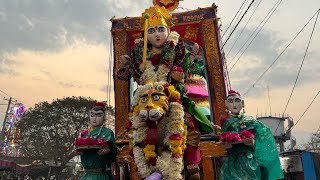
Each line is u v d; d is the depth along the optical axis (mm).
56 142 30469
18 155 38000
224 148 4266
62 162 30844
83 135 4621
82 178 4316
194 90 5559
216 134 4598
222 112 4871
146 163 3562
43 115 30609
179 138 3559
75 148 4258
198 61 5688
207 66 5129
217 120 4859
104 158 4332
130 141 4020
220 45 5352
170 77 4137
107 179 4371
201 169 4426
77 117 30906
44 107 31047
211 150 4336
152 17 4410
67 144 30500
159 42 4312
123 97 5340
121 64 4707
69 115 30703
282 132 22641
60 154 30609
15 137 31766
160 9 4570
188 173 3785
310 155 11422
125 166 4750
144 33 4297
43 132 30750
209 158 4441
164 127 3691
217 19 5352
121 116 5266
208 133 4473
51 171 35125
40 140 30734
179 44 4402
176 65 4277
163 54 4270
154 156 3492
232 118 4387
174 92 3805
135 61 4465
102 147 4160
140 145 3689
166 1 5488
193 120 4203
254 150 4090
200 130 4293
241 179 3873
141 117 3482
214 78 5051
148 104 3496
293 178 11781
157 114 3428
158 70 4141
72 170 34250
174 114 3701
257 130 4258
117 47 5617
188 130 3939
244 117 4387
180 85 4219
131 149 4027
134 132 3723
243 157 4008
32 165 35156
